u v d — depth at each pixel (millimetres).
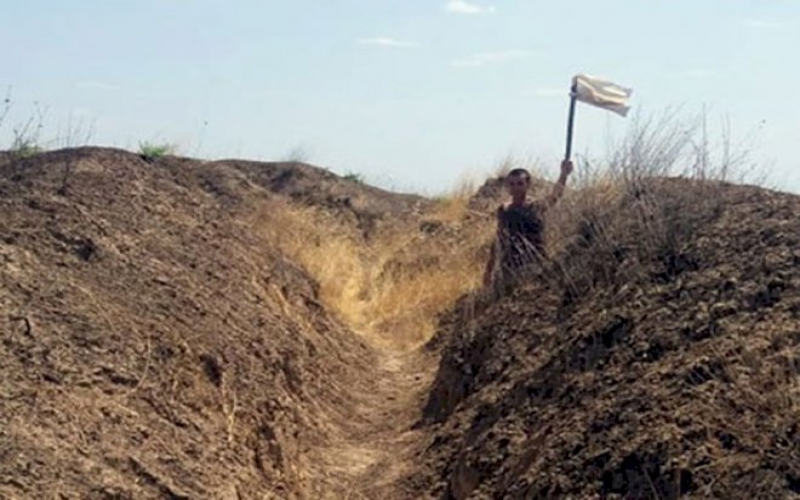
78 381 5680
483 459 6215
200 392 6641
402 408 9406
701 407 4906
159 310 7375
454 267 14977
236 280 9617
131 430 5555
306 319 10953
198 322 7672
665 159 8641
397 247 17859
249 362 7762
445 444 7238
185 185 12703
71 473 4824
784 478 4145
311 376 9227
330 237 17125
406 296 14188
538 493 5125
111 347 6234
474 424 7066
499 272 9906
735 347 5363
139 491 5004
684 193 7797
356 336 12344
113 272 7566
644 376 5617
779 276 6027
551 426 5770
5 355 5559
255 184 19422
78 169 10203
